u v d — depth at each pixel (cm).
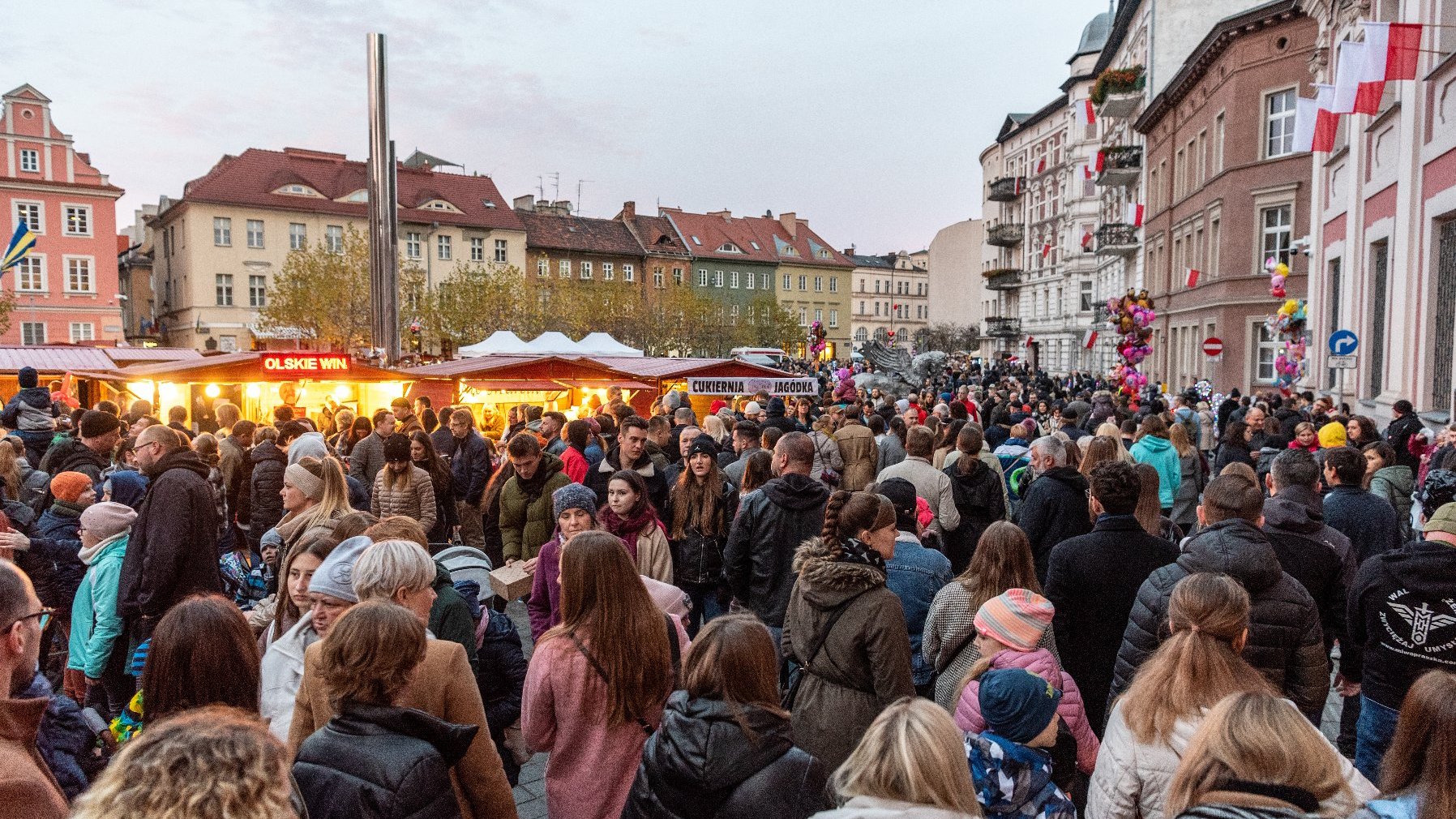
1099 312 4409
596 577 312
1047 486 527
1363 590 374
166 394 1484
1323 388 1869
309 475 478
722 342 6650
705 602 619
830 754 338
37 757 225
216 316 5547
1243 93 2536
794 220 8975
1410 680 358
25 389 949
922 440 615
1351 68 1155
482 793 280
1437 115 1223
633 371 1557
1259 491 374
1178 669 266
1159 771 255
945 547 639
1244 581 338
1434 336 1256
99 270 5228
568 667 311
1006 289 6862
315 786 233
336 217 5862
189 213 5478
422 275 5106
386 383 1556
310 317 4844
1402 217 1338
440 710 277
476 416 1606
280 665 337
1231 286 2597
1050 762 257
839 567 347
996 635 321
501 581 545
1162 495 788
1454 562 353
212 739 164
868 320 11200
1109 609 403
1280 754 208
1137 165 3772
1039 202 6234
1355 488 526
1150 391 1894
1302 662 340
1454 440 721
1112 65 4569
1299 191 2378
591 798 309
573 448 742
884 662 336
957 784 201
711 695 251
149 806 152
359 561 304
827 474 760
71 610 541
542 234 7056
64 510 546
